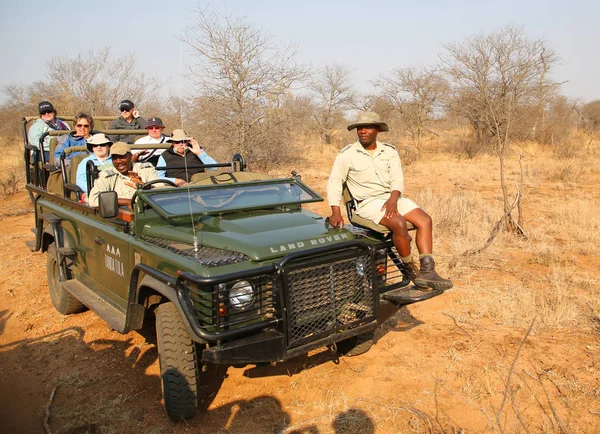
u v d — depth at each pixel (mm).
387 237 4629
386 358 4926
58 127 8453
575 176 16281
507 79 18859
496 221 9914
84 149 6301
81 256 5766
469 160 23078
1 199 14602
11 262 8500
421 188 15570
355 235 4449
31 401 4457
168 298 3842
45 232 6645
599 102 39469
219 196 4902
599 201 12219
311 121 34438
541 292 6414
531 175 17016
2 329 5984
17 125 36812
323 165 21250
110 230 4980
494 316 5758
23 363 5156
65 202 6090
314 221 4664
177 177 6359
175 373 3855
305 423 3943
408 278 4629
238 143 15023
